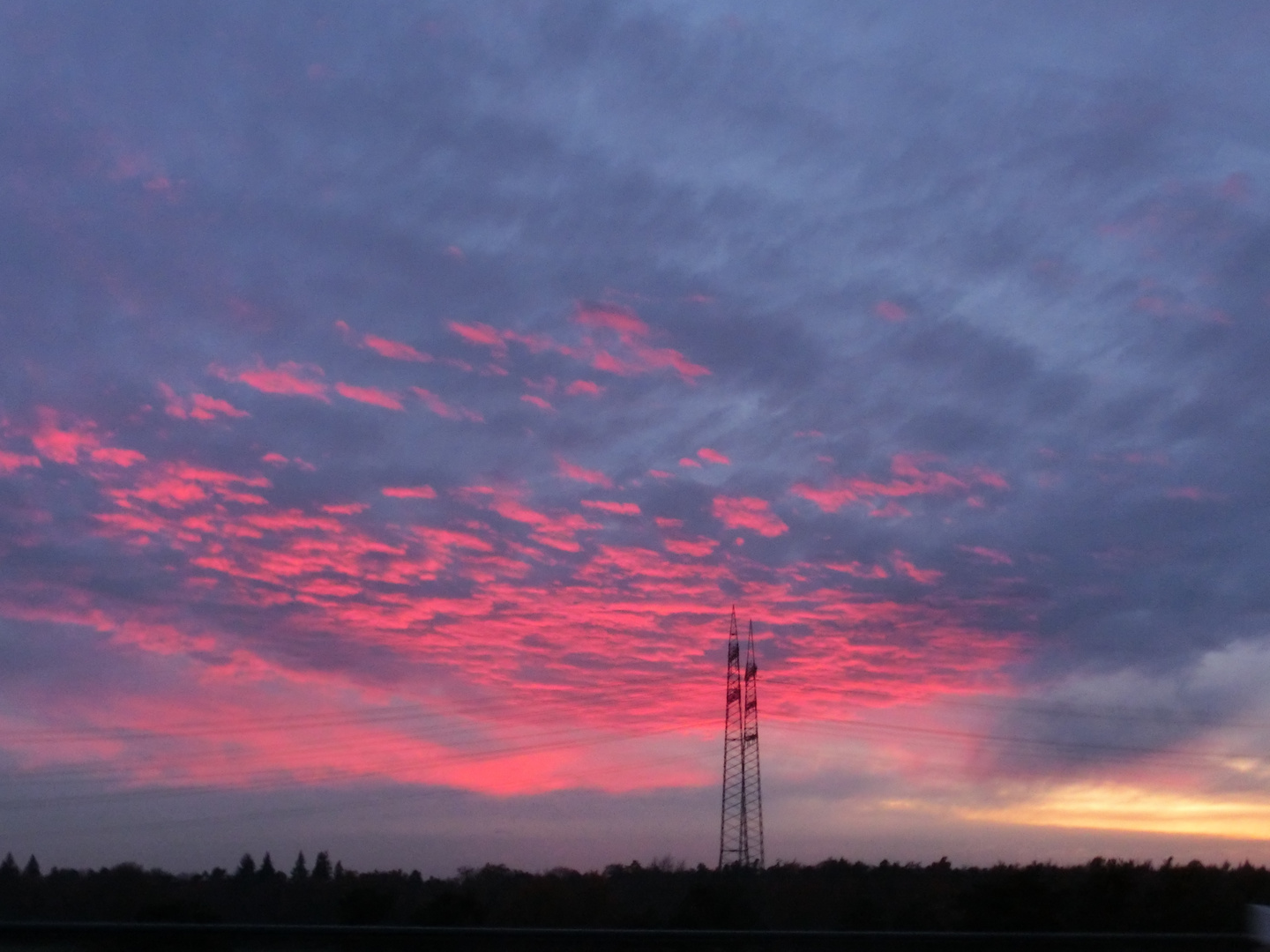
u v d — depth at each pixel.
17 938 13.38
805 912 36.25
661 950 14.81
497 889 32.66
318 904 30.23
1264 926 14.56
